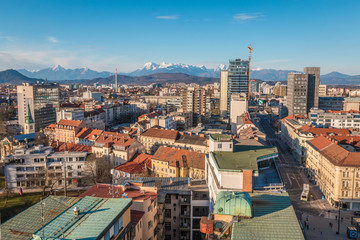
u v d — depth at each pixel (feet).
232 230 180.96
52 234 154.40
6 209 383.86
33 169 454.40
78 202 196.24
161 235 276.41
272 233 176.86
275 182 263.08
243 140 416.26
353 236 331.36
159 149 520.83
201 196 293.84
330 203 428.15
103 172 490.49
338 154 433.48
